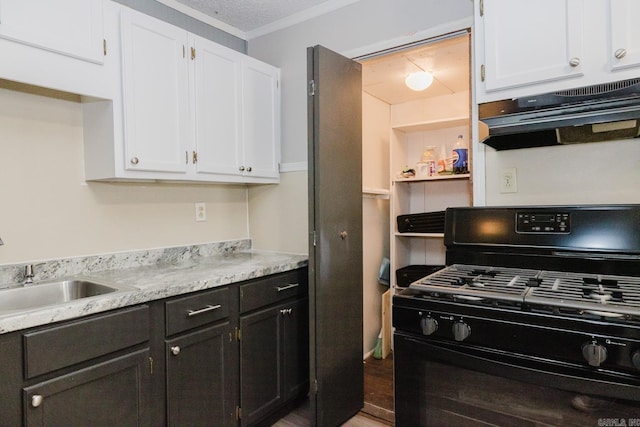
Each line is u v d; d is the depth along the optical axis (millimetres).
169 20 2236
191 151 1971
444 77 2678
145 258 2084
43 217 1711
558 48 1303
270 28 2547
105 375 1301
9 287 1554
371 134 3068
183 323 1555
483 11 1458
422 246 3262
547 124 1320
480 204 1685
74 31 1531
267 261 2152
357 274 2141
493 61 1430
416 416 1223
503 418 1075
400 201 3143
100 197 1913
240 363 1797
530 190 1593
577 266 1373
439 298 1198
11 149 1617
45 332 1160
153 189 2152
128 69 1705
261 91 2371
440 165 2920
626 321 930
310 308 1892
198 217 2387
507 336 1063
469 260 1581
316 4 2295
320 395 1887
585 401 964
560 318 996
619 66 1192
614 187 1440
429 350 1186
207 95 2045
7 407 1092
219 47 2107
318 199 1862
